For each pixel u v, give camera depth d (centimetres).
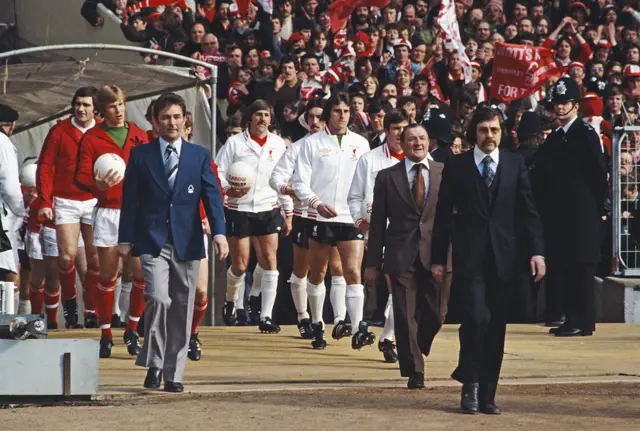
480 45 4062
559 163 2625
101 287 2194
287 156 2489
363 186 2181
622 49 4222
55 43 4262
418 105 3253
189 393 1759
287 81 3538
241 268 2686
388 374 2031
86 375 1667
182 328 1778
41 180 2369
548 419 1536
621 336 2619
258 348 2386
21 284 2928
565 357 2269
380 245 1905
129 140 2291
